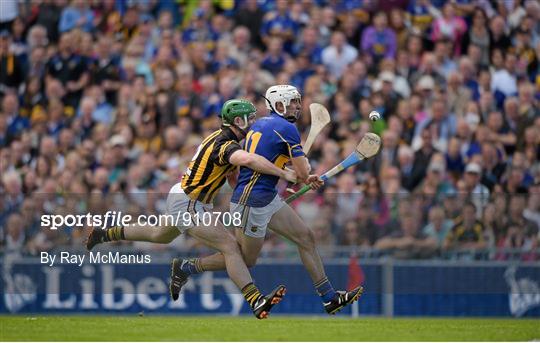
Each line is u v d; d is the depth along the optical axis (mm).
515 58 54469
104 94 52750
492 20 55156
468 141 49844
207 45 54188
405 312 42125
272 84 52156
